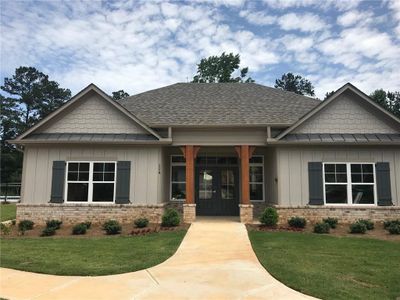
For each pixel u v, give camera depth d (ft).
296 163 45.42
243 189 45.62
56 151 46.60
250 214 44.50
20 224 41.22
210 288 19.69
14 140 45.65
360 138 45.24
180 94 59.82
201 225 42.04
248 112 50.85
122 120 47.73
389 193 44.32
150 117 49.80
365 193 44.91
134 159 46.19
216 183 53.93
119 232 38.01
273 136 47.65
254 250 29.32
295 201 44.68
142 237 35.24
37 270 23.07
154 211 45.03
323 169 45.44
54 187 45.57
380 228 40.60
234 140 47.34
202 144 47.39
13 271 23.03
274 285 20.24
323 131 46.52
